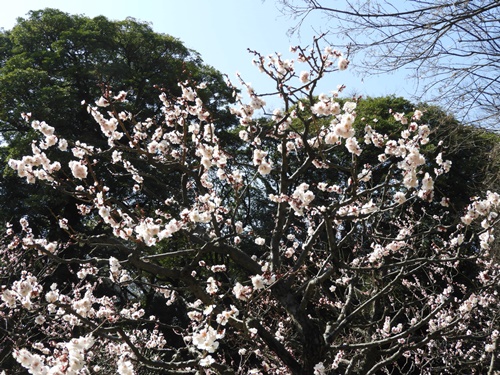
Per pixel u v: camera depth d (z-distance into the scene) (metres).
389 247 4.80
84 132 14.35
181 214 3.65
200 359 3.44
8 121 14.97
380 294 4.30
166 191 13.13
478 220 5.93
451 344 7.06
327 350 4.01
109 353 6.05
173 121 5.15
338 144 4.29
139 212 3.71
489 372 5.23
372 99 14.70
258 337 4.52
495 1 4.63
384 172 11.06
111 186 13.92
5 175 13.49
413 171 3.58
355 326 5.51
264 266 4.21
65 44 15.52
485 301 5.22
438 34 4.88
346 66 3.85
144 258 3.81
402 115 4.44
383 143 4.04
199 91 15.22
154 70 16.66
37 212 13.73
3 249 8.12
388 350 4.32
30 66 15.41
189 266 3.81
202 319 4.21
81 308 3.44
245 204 12.99
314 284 4.11
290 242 8.93
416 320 6.01
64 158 12.91
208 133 4.73
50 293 3.10
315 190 11.54
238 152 14.66
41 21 16.36
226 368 3.60
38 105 13.67
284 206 4.53
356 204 5.39
